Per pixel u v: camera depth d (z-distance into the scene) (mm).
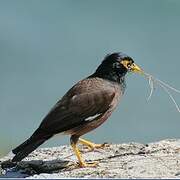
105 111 12633
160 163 11883
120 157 12453
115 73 13047
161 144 13109
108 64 13062
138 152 12688
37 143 12047
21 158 11836
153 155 12398
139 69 13383
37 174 12094
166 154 12453
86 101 12445
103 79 12961
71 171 11828
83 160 12406
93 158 12539
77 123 12320
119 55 13117
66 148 13531
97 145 13125
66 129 12273
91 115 12438
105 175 11352
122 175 11281
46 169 12266
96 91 12609
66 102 12414
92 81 12828
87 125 12430
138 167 11672
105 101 12602
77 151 12297
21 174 12281
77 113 12328
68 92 12656
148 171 11438
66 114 12289
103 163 12125
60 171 12133
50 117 12250
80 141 13094
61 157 12844
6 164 12672
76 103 12391
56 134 12250
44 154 13125
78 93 12539
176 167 11633
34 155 13070
